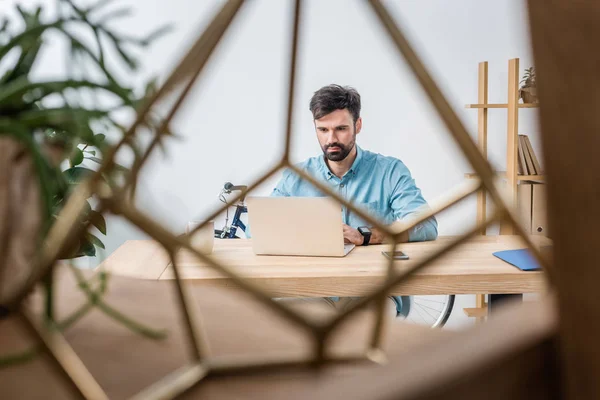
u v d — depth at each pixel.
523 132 3.28
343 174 2.97
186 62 0.16
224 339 0.22
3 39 0.29
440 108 0.16
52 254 0.16
